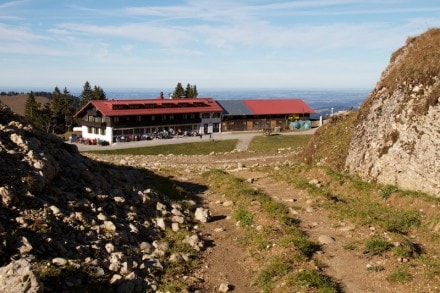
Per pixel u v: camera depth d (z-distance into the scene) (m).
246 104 118.88
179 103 103.75
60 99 125.19
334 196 23.80
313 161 35.78
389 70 32.62
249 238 17.50
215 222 20.28
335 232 17.64
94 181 19.59
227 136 93.19
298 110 120.75
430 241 16.31
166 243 16.19
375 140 26.91
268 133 90.38
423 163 22.36
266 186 27.78
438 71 24.19
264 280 13.31
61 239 13.25
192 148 75.38
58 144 22.34
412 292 12.17
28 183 14.85
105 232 15.18
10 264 10.30
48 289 10.47
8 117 20.86
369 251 15.13
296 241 15.91
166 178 30.50
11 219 12.80
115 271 12.79
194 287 13.05
